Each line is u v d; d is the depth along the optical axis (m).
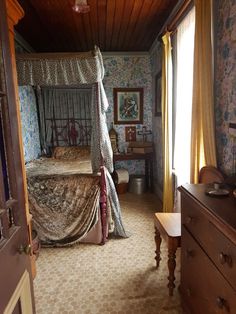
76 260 2.36
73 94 4.27
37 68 2.35
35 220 2.60
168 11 2.81
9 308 0.82
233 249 0.96
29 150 3.75
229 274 1.00
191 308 1.48
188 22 2.27
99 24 3.17
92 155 2.64
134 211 3.56
